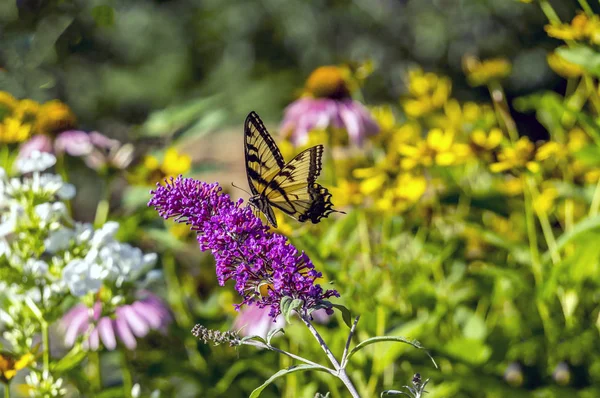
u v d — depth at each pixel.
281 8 17.30
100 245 4.14
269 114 16.62
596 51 4.97
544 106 5.53
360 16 17.28
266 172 3.62
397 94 15.16
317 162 3.71
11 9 4.96
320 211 3.77
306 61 17.38
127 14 16.38
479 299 5.89
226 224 2.82
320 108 6.36
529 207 5.23
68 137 5.93
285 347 5.01
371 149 6.65
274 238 2.83
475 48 16.47
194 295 6.03
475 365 4.77
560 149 5.69
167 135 5.94
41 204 4.14
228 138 10.37
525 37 16.39
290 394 4.93
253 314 5.00
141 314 4.92
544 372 4.82
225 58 17.55
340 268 5.08
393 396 4.53
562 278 5.07
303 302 2.78
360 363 4.70
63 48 5.25
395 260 5.16
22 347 4.01
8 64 5.04
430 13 16.83
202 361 5.43
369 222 5.80
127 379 5.03
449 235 5.81
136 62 16.81
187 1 17.59
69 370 4.45
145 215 5.51
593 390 4.65
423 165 5.67
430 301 5.16
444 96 7.08
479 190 6.14
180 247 5.36
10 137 5.68
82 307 5.02
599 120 5.34
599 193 5.33
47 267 4.04
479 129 6.59
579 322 5.21
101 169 5.73
